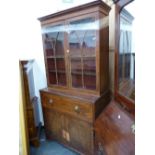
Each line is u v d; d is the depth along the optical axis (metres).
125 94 1.06
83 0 1.77
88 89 1.48
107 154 0.94
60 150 1.73
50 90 1.74
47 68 1.77
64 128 1.67
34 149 1.76
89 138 1.44
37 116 2.06
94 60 1.40
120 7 1.03
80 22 1.39
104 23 1.35
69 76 1.58
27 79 1.65
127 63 1.02
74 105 1.47
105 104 1.54
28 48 1.93
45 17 1.57
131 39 0.92
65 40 1.51
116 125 0.98
